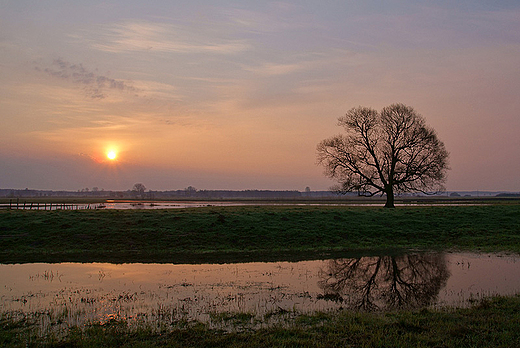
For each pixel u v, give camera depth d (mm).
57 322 10906
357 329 9719
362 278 17359
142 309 12148
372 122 46969
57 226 28750
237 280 16672
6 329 10328
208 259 22359
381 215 34812
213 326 10328
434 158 44875
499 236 28969
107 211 34812
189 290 14797
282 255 23625
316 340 9078
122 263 21203
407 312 11328
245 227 29312
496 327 9703
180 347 8805
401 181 45438
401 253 24125
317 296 13906
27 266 20328
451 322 10156
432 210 37938
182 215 32562
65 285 15766
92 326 10391
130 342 9172
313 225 30750
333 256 23250
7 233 27281
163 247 25422
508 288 14891
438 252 24375
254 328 10133
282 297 13719
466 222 33000
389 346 8648
